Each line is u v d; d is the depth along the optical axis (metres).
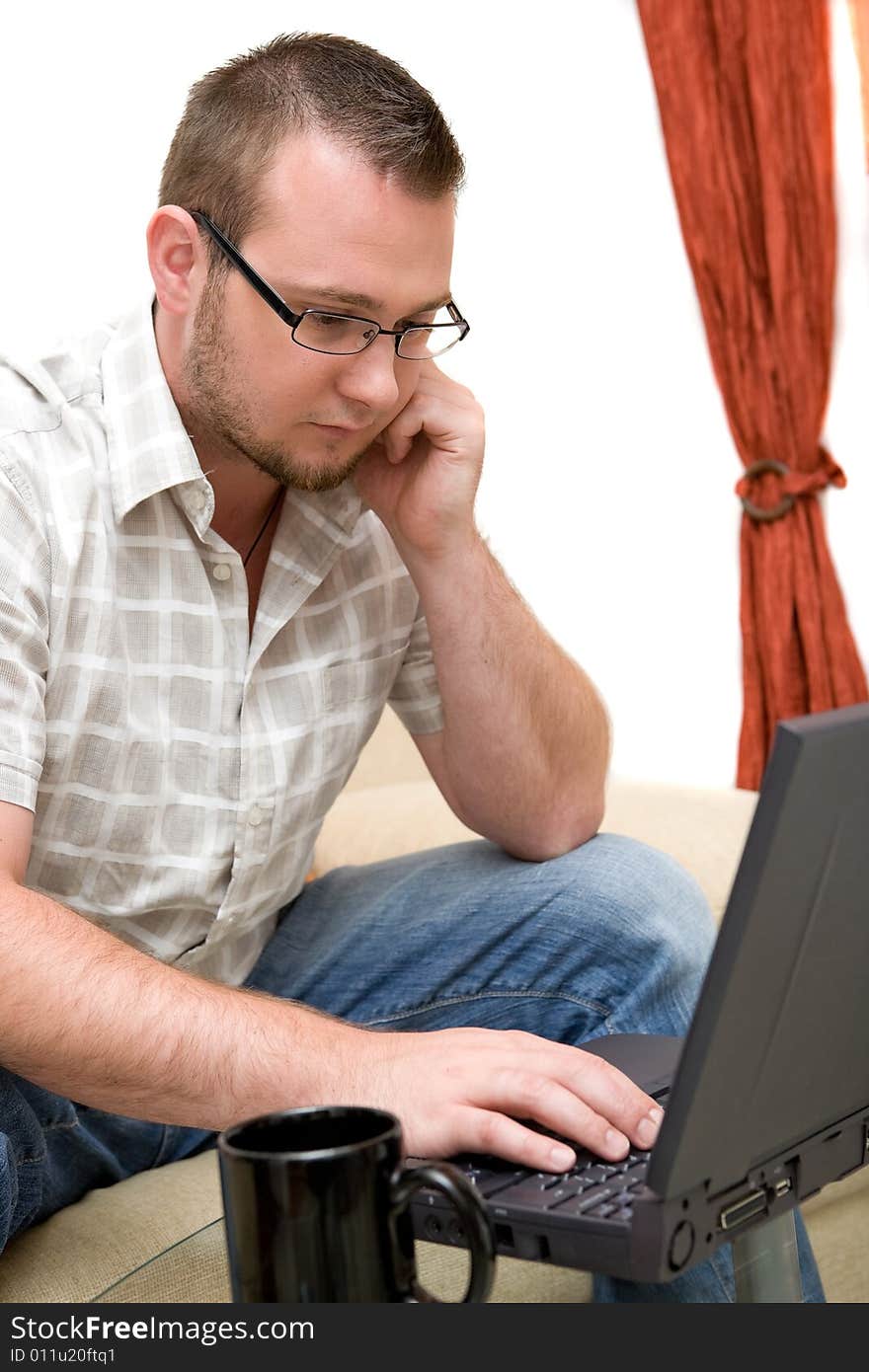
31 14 2.54
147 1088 0.93
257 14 2.80
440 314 3.02
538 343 3.27
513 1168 0.81
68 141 2.58
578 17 3.25
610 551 3.36
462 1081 0.85
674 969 1.28
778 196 3.10
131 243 2.66
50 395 1.22
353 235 1.10
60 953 0.94
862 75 3.01
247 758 1.29
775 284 3.12
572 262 3.30
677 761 3.37
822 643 3.12
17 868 1.08
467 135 3.13
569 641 3.35
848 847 0.68
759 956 0.64
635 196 3.32
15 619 1.13
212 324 1.17
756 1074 0.69
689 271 3.28
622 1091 0.85
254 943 1.46
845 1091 0.78
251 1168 0.61
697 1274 0.77
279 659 1.34
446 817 2.36
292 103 1.12
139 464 1.21
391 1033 0.94
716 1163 0.69
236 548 1.32
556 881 1.33
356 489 1.37
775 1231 0.78
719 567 3.30
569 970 1.31
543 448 3.29
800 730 0.62
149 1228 1.09
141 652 1.23
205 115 1.19
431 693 1.47
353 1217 0.61
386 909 1.42
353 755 1.42
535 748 1.38
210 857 1.29
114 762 1.22
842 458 3.17
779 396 3.15
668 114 3.20
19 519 1.15
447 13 3.09
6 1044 0.92
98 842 1.24
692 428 3.31
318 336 1.14
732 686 3.30
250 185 1.13
